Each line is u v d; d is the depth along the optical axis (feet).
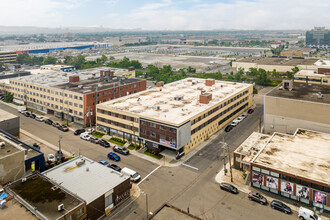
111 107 313.12
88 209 164.14
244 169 232.32
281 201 192.65
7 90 492.95
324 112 265.75
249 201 193.26
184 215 169.58
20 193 165.99
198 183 217.36
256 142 253.65
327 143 236.02
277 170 193.98
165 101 337.93
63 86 404.77
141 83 458.91
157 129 265.95
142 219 174.60
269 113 301.02
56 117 394.32
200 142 298.35
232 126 350.64
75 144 295.89
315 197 181.06
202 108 305.94
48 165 239.71
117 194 187.32
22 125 356.79
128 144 293.84
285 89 333.62
